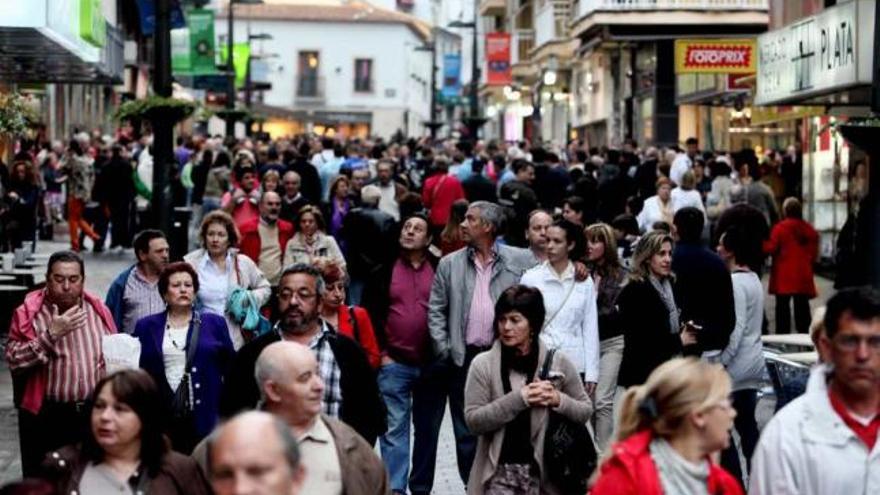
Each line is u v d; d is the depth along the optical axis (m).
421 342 25.44
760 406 30.67
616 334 25.33
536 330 18.83
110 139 89.00
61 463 14.42
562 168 59.06
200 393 20.56
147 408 14.51
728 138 86.69
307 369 14.86
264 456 10.19
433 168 52.75
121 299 24.81
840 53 43.81
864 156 53.88
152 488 14.51
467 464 25.17
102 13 45.62
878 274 25.34
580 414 18.47
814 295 42.31
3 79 53.25
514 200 42.41
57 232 76.69
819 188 60.31
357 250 33.06
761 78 54.69
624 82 107.81
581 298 23.97
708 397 12.39
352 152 74.62
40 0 32.72
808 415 13.40
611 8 89.25
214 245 25.95
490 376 18.78
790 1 63.50
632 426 12.73
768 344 28.44
